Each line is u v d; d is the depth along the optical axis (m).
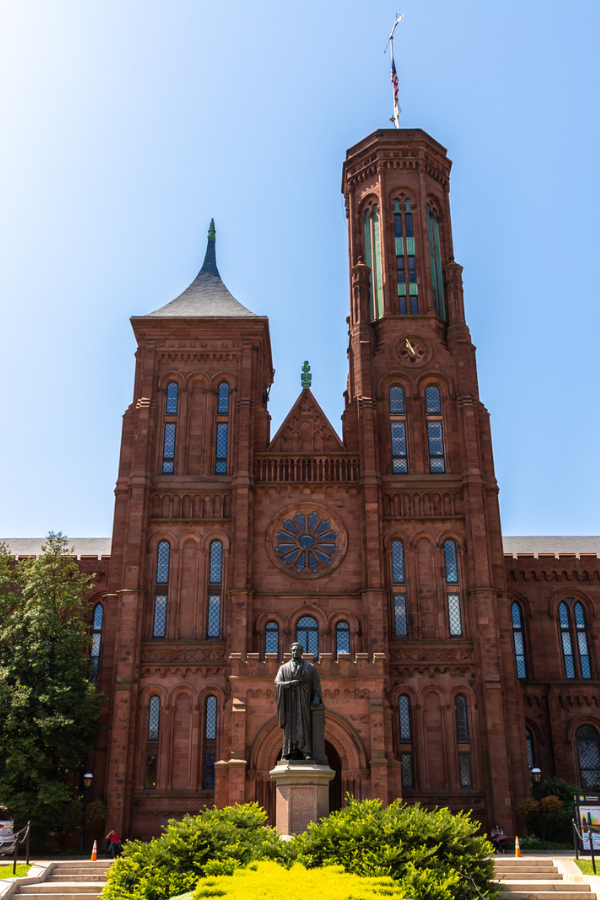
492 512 47.00
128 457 48.22
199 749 42.19
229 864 19.28
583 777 49.09
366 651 43.16
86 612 50.06
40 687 40.44
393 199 54.62
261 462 47.81
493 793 40.62
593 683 50.50
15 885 28.64
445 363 50.22
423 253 52.97
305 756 22.98
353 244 54.91
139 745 42.31
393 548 46.44
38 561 44.81
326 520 46.94
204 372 49.94
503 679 43.75
